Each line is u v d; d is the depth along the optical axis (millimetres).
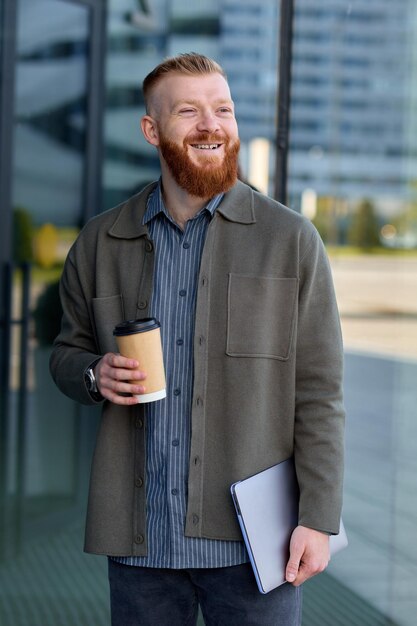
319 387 1749
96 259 1842
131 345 1619
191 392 1739
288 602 1745
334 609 3037
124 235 1816
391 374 3785
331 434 1729
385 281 4621
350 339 4301
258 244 1748
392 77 5180
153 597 1781
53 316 6566
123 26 6594
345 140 5277
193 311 1758
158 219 1810
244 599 1730
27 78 6465
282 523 1720
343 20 5152
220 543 1721
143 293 1785
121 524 1760
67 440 5441
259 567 1661
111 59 6617
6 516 4246
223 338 1729
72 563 3688
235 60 5938
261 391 1723
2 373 6344
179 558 1723
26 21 6426
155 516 1747
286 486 1741
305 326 1756
